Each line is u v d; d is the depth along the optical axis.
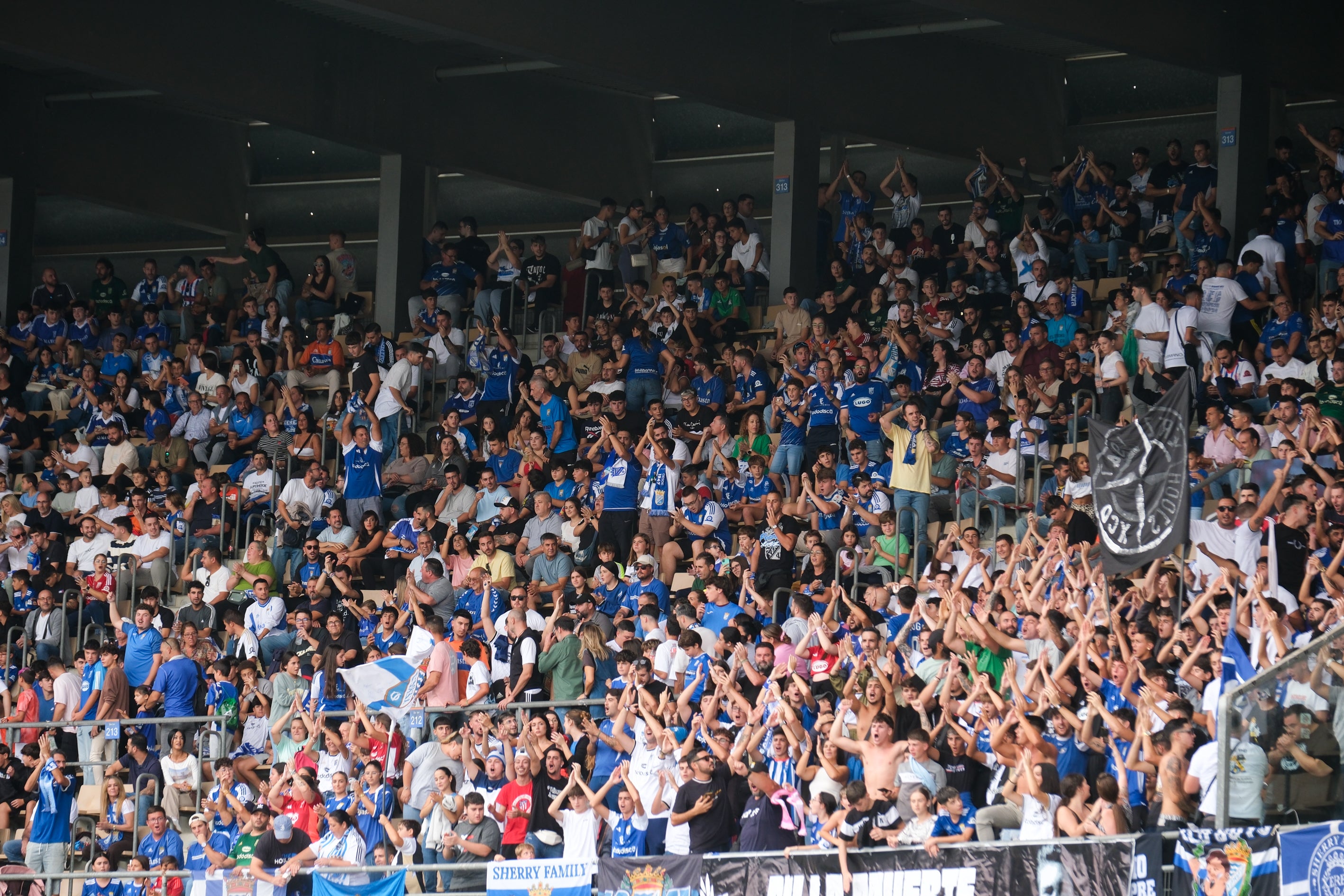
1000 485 60.44
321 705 56.31
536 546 64.00
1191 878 34.94
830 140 89.38
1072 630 45.44
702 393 71.75
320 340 81.12
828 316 74.62
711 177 93.75
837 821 42.31
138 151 95.69
